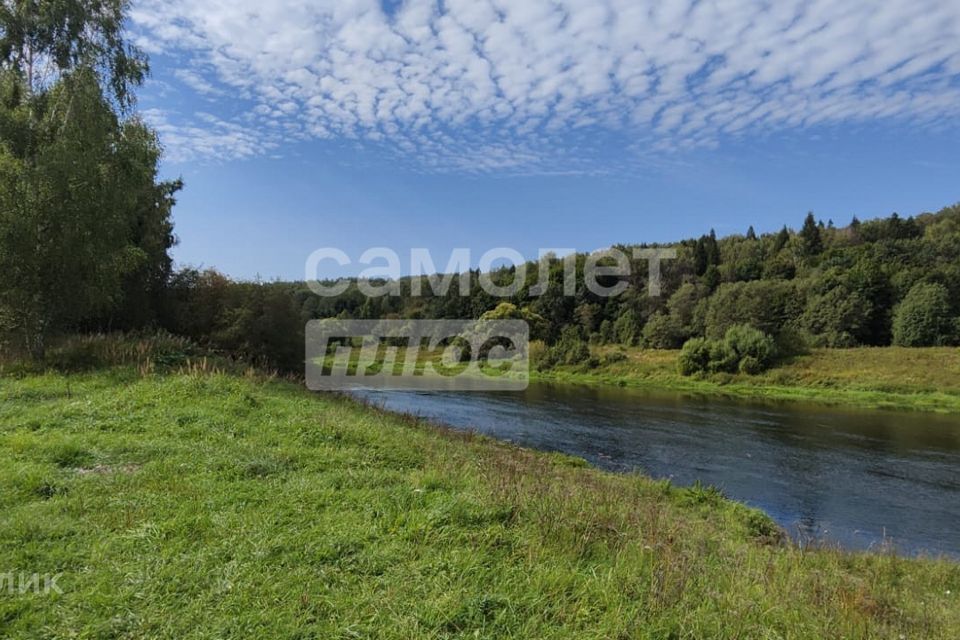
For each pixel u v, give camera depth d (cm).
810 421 2719
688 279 6631
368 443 927
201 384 1199
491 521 559
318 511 571
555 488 779
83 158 1467
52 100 1631
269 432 916
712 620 400
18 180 1416
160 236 2386
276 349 2577
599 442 2108
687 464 1800
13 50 1656
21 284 1448
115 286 1677
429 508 582
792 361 4616
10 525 481
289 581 415
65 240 1438
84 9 1666
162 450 760
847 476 1686
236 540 481
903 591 718
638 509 787
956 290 5053
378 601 393
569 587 435
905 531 1234
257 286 2597
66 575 411
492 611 389
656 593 425
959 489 1561
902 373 4091
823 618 450
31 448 727
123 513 527
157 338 1922
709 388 4203
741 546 799
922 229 7888
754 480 1628
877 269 5359
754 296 5422
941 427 2583
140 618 362
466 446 1397
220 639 344
